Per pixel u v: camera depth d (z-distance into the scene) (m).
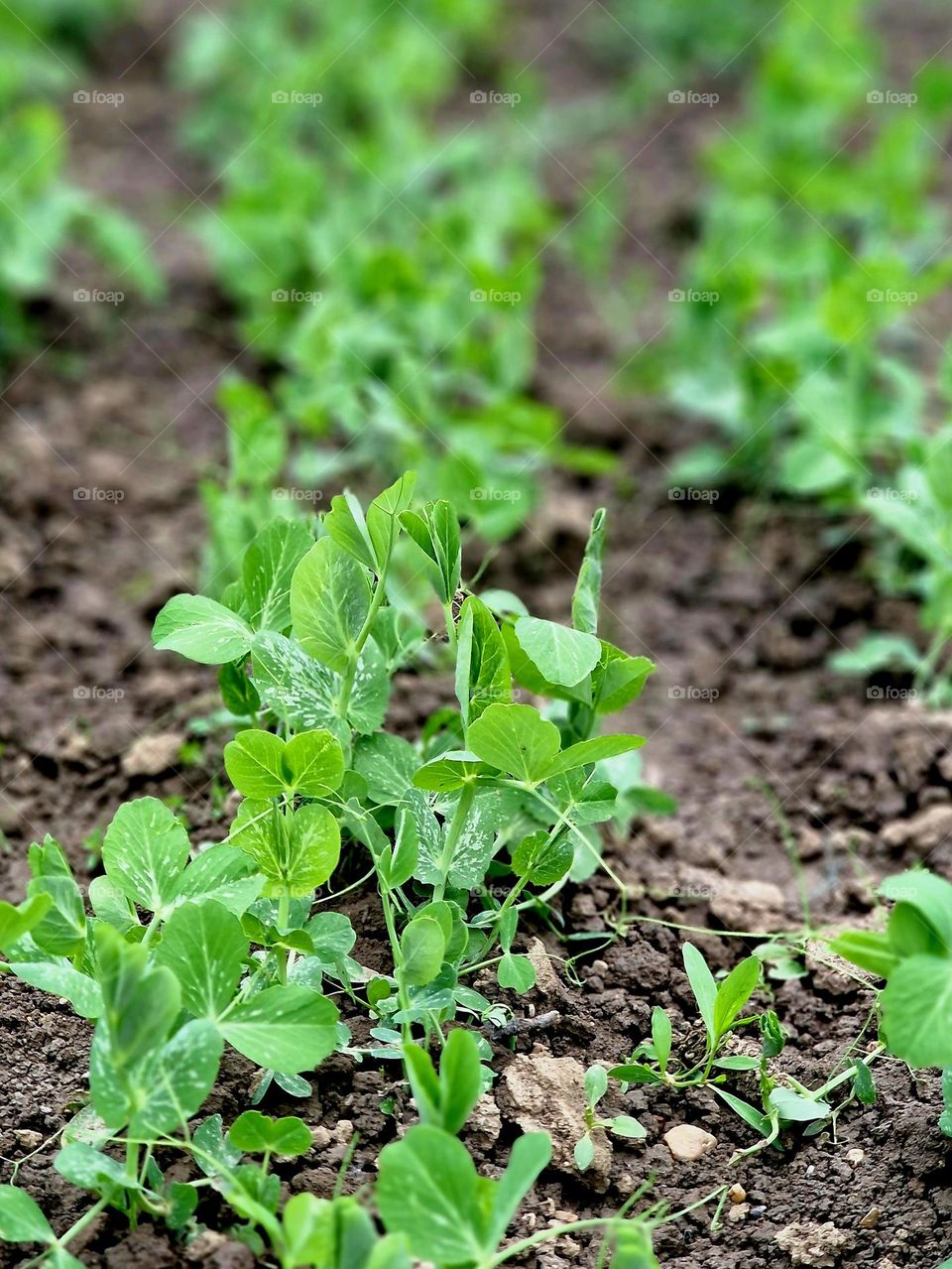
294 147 2.03
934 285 1.40
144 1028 0.95
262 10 2.37
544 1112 1.02
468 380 1.46
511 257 1.88
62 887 1.00
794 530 1.43
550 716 1.09
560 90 2.41
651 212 2.03
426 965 1.00
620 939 1.10
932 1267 0.99
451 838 1.03
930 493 1.26
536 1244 1.00
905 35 2.59
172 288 1.77
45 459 1.45
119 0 2.46
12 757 1.22
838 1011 1.09
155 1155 1.00
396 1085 1.03
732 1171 1.03
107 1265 0.97
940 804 1.22
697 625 1.37
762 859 1.20
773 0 2.50
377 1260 0.92
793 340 1.41
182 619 1.04
